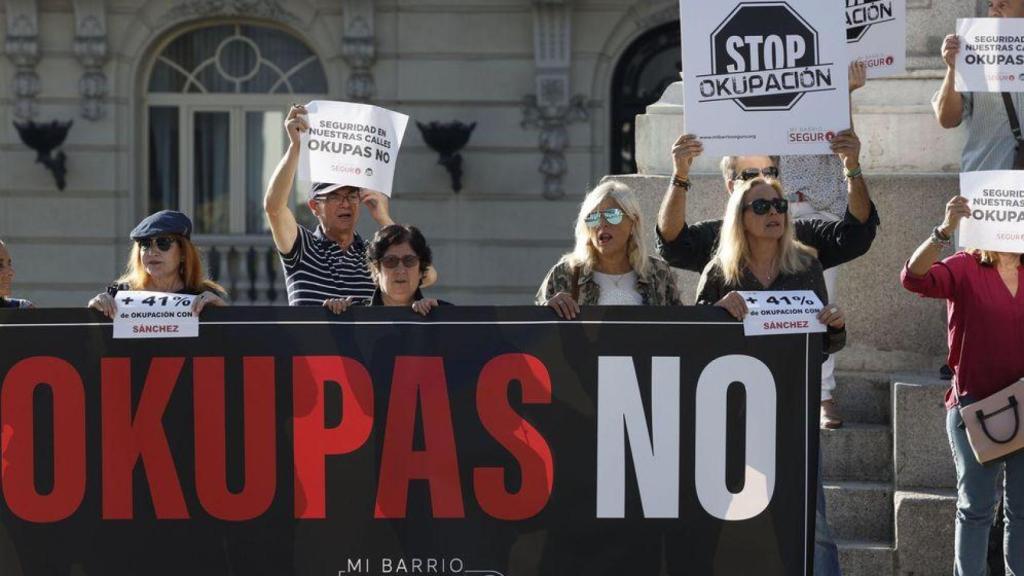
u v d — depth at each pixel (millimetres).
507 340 5984
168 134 21344
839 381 8258
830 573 6512
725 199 8570
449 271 20922
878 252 8422
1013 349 6355
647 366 5961
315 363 5980
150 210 21438
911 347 8406
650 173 9047
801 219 7398
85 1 20672
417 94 20781
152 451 5977
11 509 5969
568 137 20656
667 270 6797
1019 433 6258
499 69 20688
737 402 5961
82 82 20812
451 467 5980
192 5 20734
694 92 6512
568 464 5969
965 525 6461
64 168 20891
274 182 7039
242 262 21391
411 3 20688
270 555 5980
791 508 5949
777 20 6453
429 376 5984
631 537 5973
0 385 5965
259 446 5980
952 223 6332
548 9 20250
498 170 20797
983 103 7766
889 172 8781
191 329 5965
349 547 5973
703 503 5965
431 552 5973
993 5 7492
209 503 5980
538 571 5973
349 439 5980
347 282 7227
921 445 7570
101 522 5973
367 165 7055
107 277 21047
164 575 5977
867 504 7648
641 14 20359
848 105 6465
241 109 21312
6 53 20781
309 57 21156
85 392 5973
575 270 6738
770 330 5918
